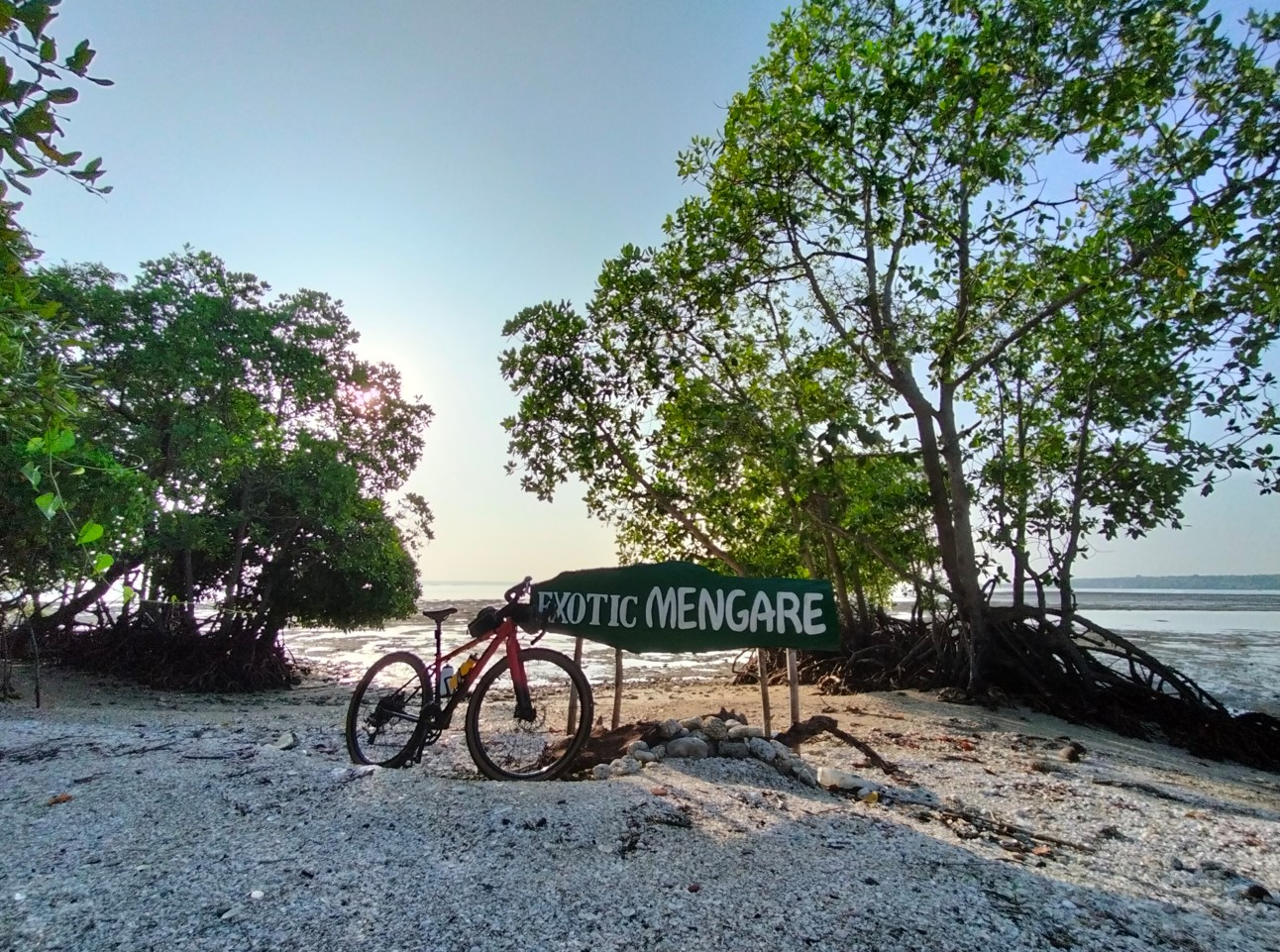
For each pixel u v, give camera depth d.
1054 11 9.36
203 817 3.79
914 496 11.62
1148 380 11.17
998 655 11.40
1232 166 8.00
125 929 2.65
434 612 5.38
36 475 3.29
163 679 17.59
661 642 5.43
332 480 17.72
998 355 12.30
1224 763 9.02
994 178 9.66
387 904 2.90
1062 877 3.60
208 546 17.06
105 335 15.56
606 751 5.58
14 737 5.85
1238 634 36.84
